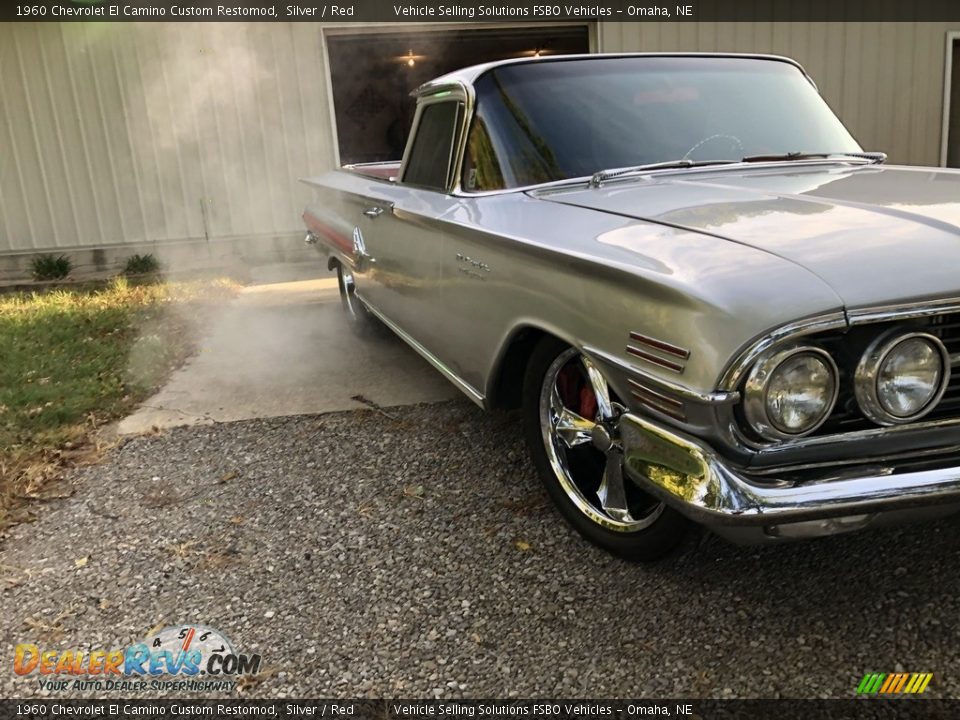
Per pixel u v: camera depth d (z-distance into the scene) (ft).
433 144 11.39
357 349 16.65
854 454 5.96
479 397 9.57
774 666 6.38
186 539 8.94
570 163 9.62
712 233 6.60
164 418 12.95
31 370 15.33
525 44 35.94
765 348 5.42
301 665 6.76
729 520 5.65
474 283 9.02
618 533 7.77
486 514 9.11
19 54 26.11
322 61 27.76
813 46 29.50
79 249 27.94
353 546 8.59
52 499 10.12
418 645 6.92
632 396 6.55
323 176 17.99
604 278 6.63
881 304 5.47
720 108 10.48
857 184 8.10
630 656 6.61
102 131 27.12
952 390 5.93
